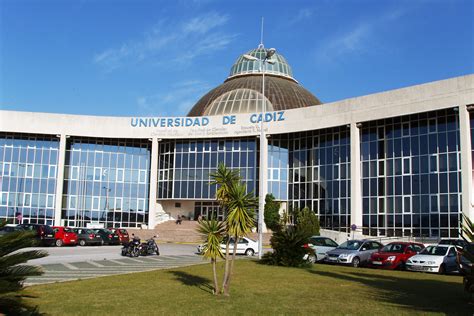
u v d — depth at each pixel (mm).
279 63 67062
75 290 12938
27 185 52000
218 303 11109
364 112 42906
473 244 12086
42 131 52344
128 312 9914
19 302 7551
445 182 37438
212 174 12555
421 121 39719
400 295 13008
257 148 50906
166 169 53906
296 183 49250
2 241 7418
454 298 12578
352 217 42750
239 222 12258
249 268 20344
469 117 36812
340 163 45562
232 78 66125
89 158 53875
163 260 25516
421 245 25594
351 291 13680
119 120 53625
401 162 40531
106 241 39219
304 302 11516
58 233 35250
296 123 48125
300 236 22000
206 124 52094
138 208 54125
